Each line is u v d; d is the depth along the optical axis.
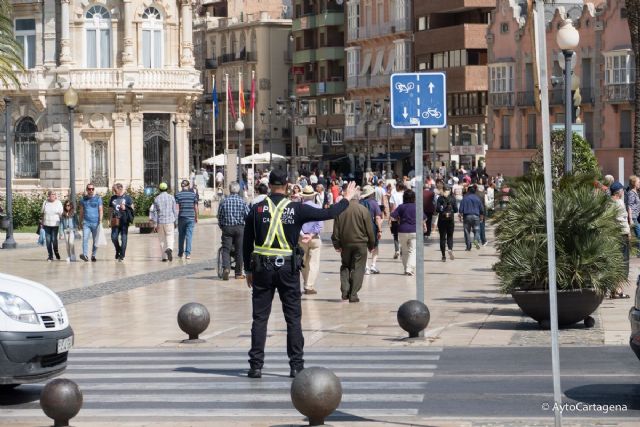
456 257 59.31
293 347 24.88
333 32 184.88
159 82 110.56
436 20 155.75
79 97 110.50
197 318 30.91
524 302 31.28
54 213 60.72
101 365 27.41
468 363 26.61
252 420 20.77
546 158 17.84
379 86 169.75
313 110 191.00
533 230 31.53
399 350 28.89
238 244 49.44
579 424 19.77
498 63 137.25
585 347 28.53
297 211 24.39
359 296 41.59
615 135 122.00
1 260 61.44
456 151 151.25
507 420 20.25
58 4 111.25
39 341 22.31
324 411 19.31
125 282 48.81
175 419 20.98
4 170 113.88
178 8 112.81
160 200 59.19
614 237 31.48
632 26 65.00
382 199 78.81
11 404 22.92
